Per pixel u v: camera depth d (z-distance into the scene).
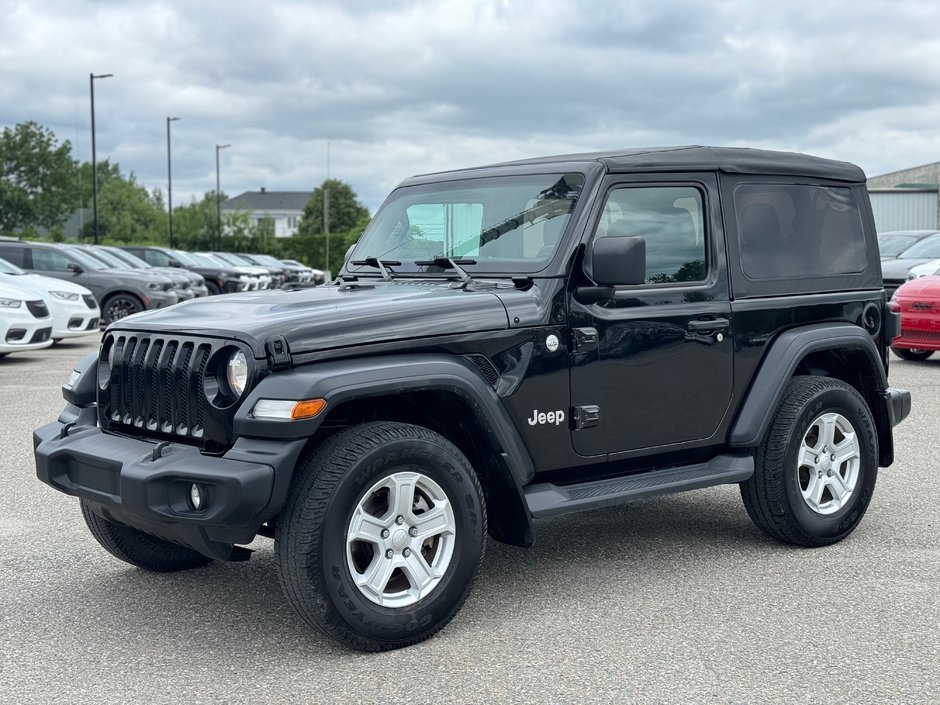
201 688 3.63
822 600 4.47
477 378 4.12
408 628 3.92
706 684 3.60
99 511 4.34
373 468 3.83
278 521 3.80
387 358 3.97
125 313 18.92
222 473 3.64
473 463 4.41
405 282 4.84
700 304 4.89
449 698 3.51
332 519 3.75
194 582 4.84
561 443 4.49
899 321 5.80
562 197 4.64
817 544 5.26
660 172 4.81
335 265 67.12
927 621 4.20
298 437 3.68
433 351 4.12
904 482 6.69
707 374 4.91
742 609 4.37
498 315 4.29
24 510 6.11
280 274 32.75
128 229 99.38
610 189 4.65
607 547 5.33
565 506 4.40
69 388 4.59
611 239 4.29
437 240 5.00
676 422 4.85
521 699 3.49
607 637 4.06
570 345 4.48
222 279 27.81
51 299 15.44
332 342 3.88
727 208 5.05
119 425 4.32
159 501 3.76
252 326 3.83
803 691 3.53
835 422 5.26
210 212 68.81
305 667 3.81
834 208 5.52
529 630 4.15
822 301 5.34
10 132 94.12
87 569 5.04
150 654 3.96
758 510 5.16
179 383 3.98
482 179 5.00
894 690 3.54
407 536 3.96
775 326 5.15
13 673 3.79
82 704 3.51
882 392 5.61
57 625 4.29
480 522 4.11
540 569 4.97
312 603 3.75
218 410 3.81
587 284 4.51
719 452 5.12
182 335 4.02
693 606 4.41
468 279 4.63
